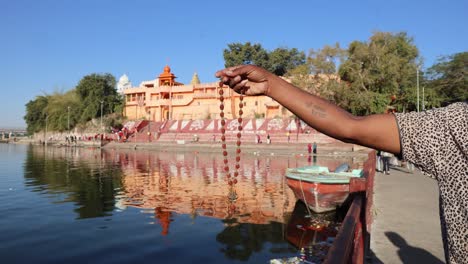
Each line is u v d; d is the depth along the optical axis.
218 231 8.84
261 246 7.70
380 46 37.50
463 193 1.22
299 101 1.47
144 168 24.58
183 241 8.07
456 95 34.88
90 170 23.33
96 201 12.75
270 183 17.17
